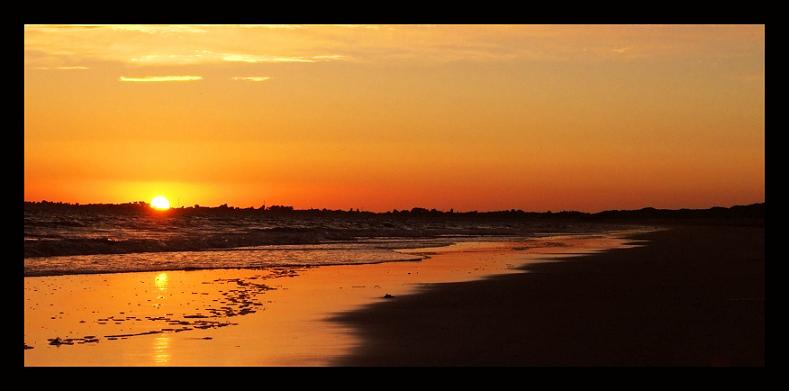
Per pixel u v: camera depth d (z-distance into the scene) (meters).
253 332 13.55
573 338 12.51
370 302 17.69
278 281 23.05
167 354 11.74
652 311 15.35
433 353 11.58
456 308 16.44
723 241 54.56
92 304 17.38
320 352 11.81
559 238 67.31
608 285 20.67
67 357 11.52
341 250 41.59
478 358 11.16
